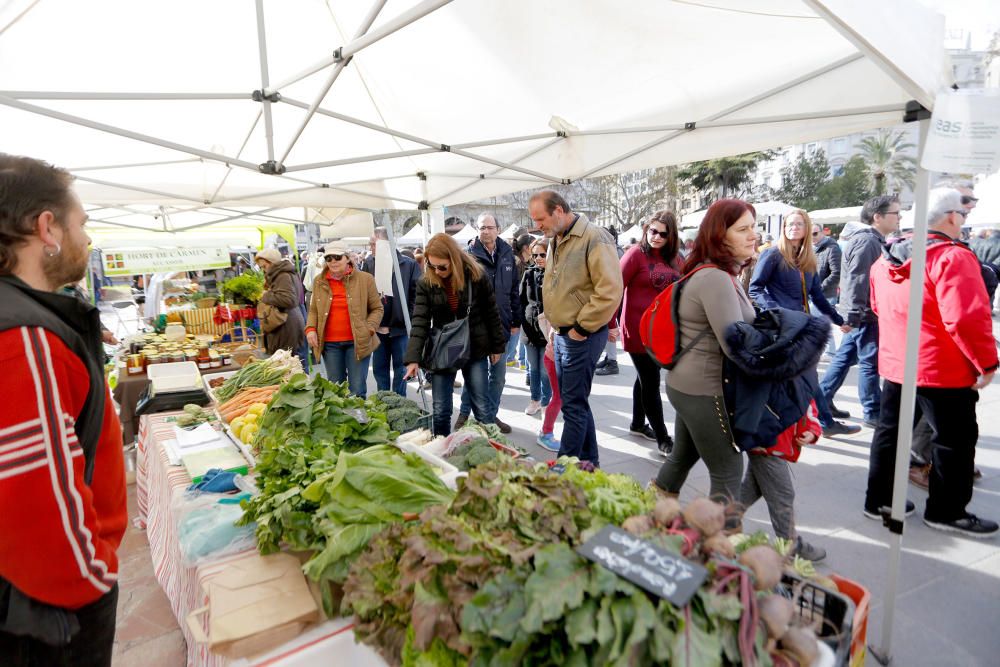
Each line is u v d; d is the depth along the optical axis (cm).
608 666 83
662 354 237
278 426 219
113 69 247
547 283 340
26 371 100
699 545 98
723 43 233
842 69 221
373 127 276
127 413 408
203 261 703
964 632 219
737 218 213
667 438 404
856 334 433
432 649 100
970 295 251
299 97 299
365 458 155
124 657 231
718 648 82
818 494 337
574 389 335
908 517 304
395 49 264
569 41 249
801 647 92
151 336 534
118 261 667
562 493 117
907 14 154
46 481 102
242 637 121
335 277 480
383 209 480
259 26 235
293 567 149
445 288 375
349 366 492
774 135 259
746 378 209
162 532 236
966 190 591
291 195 444
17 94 209
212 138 339
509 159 383
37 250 114
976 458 384
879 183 4003
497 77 283
